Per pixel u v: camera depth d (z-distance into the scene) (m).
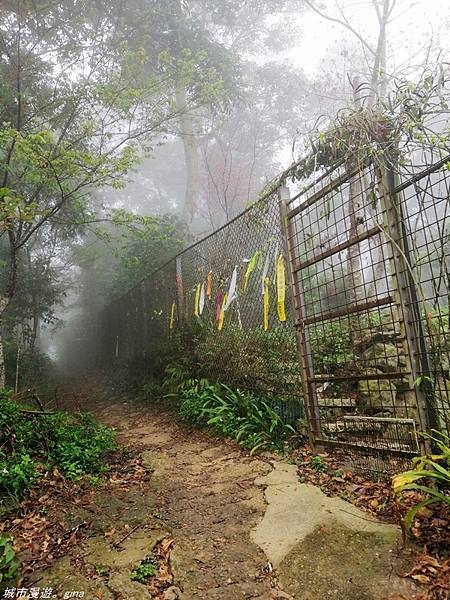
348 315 3.27
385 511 2.49
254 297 4.68
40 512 2.93
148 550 2.44
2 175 7.68
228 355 5.27
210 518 2.80
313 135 3.50
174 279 7.40
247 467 3.60
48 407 7.21
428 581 1.88
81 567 2.30
